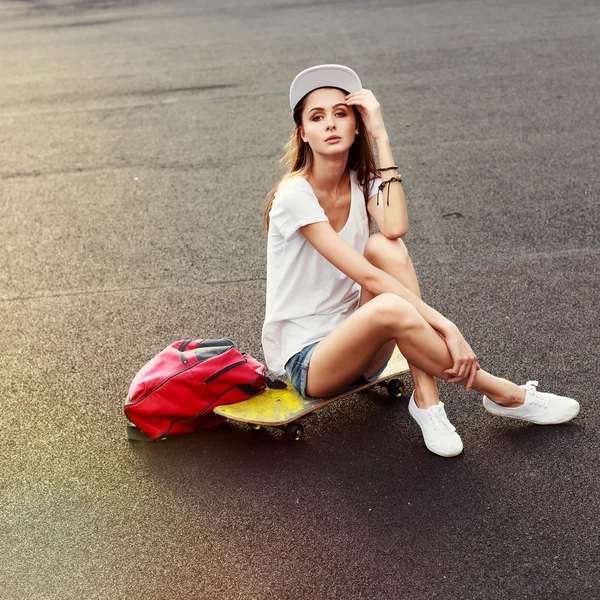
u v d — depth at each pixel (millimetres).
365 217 3037
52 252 4871
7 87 8695
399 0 11711
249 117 7016
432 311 2805
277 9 12031
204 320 4000
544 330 3680
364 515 2684
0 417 3346
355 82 2939
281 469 2939
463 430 3064
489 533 2564
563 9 10117
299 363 2961
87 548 2645
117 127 7059
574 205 4961
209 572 2506
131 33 11234
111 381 3545
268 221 3088
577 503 2654
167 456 3055
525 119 6457
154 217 5250
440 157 5832
